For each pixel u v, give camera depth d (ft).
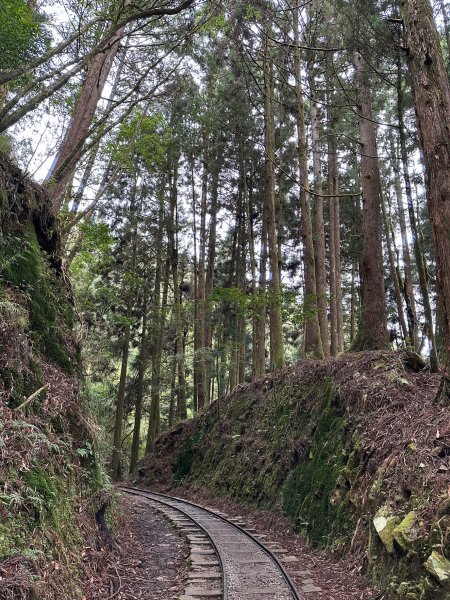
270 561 26.43
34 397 20.12
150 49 40.55
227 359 80.12
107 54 36.70
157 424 83.71
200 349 72.74
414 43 25.25
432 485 21.52
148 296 86.02
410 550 19.77
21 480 16.51
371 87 41.01
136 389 92.27
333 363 42.11
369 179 43.04
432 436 24.56
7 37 26.09
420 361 35.37
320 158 66.33
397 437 27.37
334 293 71.72
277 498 40.04
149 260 83.66
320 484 33.81
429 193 24.68
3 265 23.25
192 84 65.36
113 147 41.37
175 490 62.69
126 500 48.08
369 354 38.42
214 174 79.20
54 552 16.66
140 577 22.36
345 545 26.96
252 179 79.46
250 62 63.36
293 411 45.50
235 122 70.59
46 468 19.04
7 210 25.76
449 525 18.72
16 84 32.71
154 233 81.25
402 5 26.18
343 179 82.94
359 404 34.19
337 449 34.22
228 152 76.28
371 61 37.55
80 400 25.49
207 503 51.88
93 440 24.67
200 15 35.40
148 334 85.76
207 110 71.56
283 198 76.95
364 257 42.88
